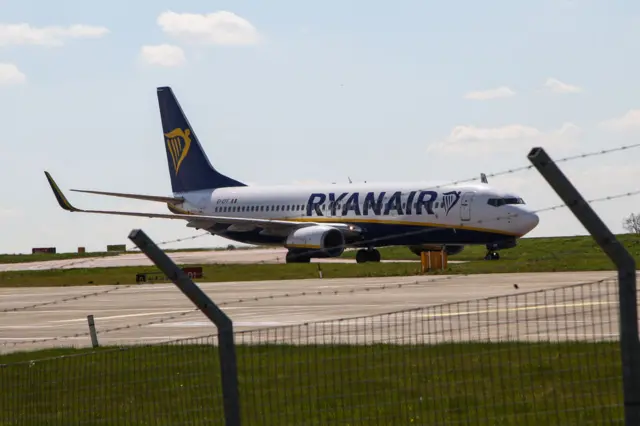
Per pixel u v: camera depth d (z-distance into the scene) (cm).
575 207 1570
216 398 2706
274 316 5516
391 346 3469
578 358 2984
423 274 9038
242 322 5228
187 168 14088
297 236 11425
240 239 13250
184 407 2628
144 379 3077
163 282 9906
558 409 2333
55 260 18050
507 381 2698
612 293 5797
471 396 2531
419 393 2602
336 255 11656
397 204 11319
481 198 10744
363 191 11788
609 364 2850
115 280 10644
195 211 13738
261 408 2542
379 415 2378
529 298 5766
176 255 16975
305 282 8800
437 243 11156
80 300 7775
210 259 15000
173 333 4869
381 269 9862
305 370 3023
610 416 2216
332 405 2517
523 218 10600
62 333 5238
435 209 10988
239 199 13212
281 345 3622
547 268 8938
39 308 7081
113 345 4369
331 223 11925
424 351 3278
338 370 2981
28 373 3397
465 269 9275
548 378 2720
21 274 12000
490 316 4831
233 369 1797
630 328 1612
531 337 3803
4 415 2714
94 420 2581
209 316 1797
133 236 1755
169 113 14262
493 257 11181
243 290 8019
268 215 12788
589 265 9038
